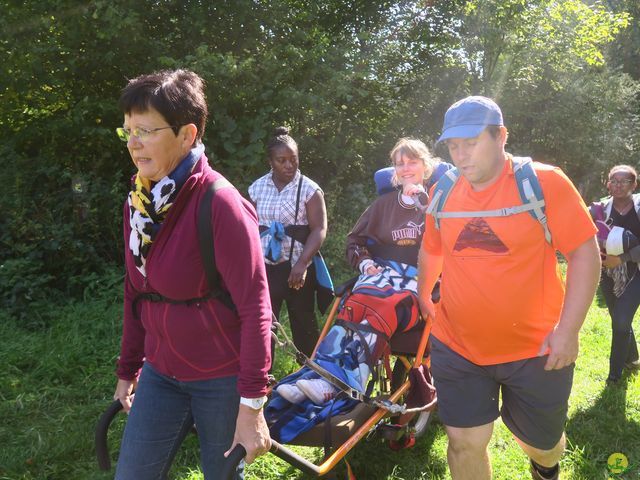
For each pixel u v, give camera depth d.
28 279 6.26
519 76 13.60
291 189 4.39
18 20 7.42
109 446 3.94
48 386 4.74
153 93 2.03
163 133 2.05
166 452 2.27
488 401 2.80
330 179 10.04
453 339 2.81
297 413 3.11
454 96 12.38
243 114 8.48
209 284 2.11
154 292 2.21
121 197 7.09
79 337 5.48
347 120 10.42
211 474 2.21
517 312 2.65
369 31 10.54
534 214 2.55
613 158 15.14
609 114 15.08
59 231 6.60
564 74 14.39
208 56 7.68
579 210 2.53
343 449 2.99
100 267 6.91
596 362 5.46
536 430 2.82
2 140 7.83
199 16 8.16
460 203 2.70
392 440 3.71
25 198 6.72
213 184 2.10
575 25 13.87
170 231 2.10
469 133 2.49
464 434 2.80
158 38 8.31
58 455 3.82
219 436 2.19
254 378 2.04
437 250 3.05
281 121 8.64
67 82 8.03
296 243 4.39
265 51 8.71
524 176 2.56
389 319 3.61
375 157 11.11
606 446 4.03
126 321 2.43
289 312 4.59
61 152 8.01
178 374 2.21
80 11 7.41
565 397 2.76
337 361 3.38
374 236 4.04
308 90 8.79
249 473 3.65
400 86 11.75
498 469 3.71
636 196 4.73
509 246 2.60
